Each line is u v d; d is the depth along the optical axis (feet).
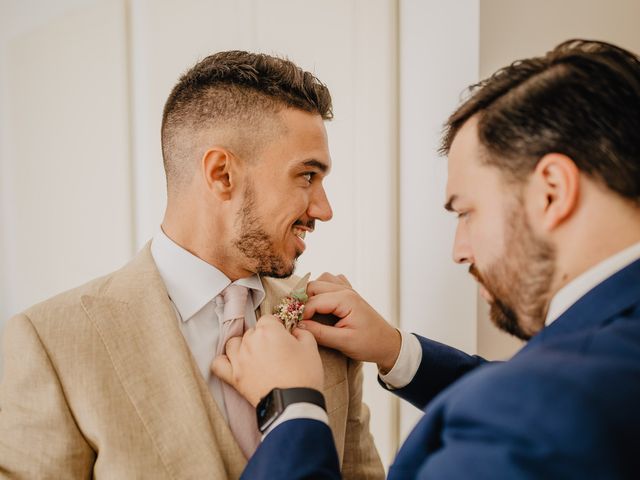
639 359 1.57
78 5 5.41
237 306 3.09
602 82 2.00
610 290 1.87
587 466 1.40
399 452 2.00
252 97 2.94
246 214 3.00
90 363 2.69
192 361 2.85
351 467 3.55
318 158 3.06
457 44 3.98
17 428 2.62
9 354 2.75
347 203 4.55
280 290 3.55
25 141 5.83
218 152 2.93
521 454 1.45
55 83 5.60
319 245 4.68
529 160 2.06
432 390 3.47
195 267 3.08
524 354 1.78
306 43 4.60
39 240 5.84
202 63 3.15
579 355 1.63
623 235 1.96
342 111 4.51
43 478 2.56
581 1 4.24
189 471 2.60
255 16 4.75
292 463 2.22
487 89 2.29
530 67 2.22
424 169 4.22
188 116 3.06
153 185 5.16
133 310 2.88
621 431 1.42
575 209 1.99
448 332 4.16
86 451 2.68
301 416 2.40
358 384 3.63
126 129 5.26
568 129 1.99
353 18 4.41
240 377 2.71
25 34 5.72
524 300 2.16
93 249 5.53
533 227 2.08
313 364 2.66
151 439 2.63
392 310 4.40
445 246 4.14
